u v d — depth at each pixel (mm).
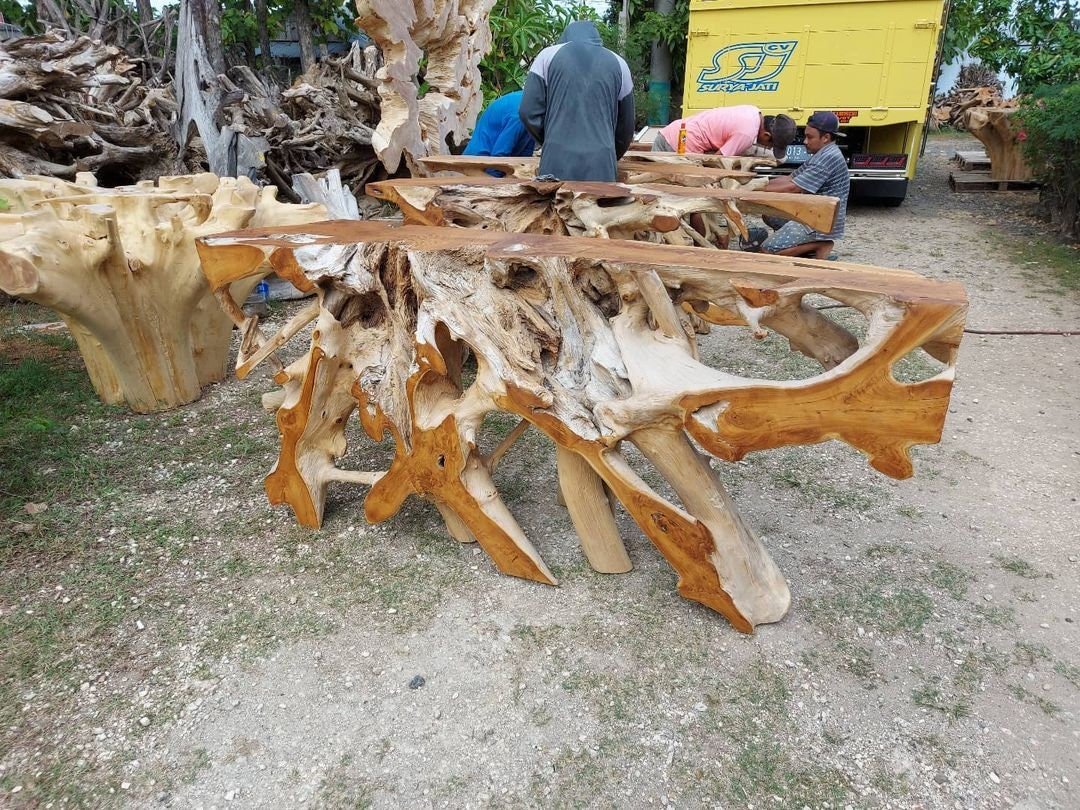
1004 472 3133
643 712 1944
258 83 6965
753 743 1855
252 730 1905
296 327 2613
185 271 3445
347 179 6895
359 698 1998
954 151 13742
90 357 3588
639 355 2139
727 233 5449
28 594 2365
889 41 7691
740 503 2908
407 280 2461
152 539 2654
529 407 2186
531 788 1749
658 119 13039
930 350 1758
